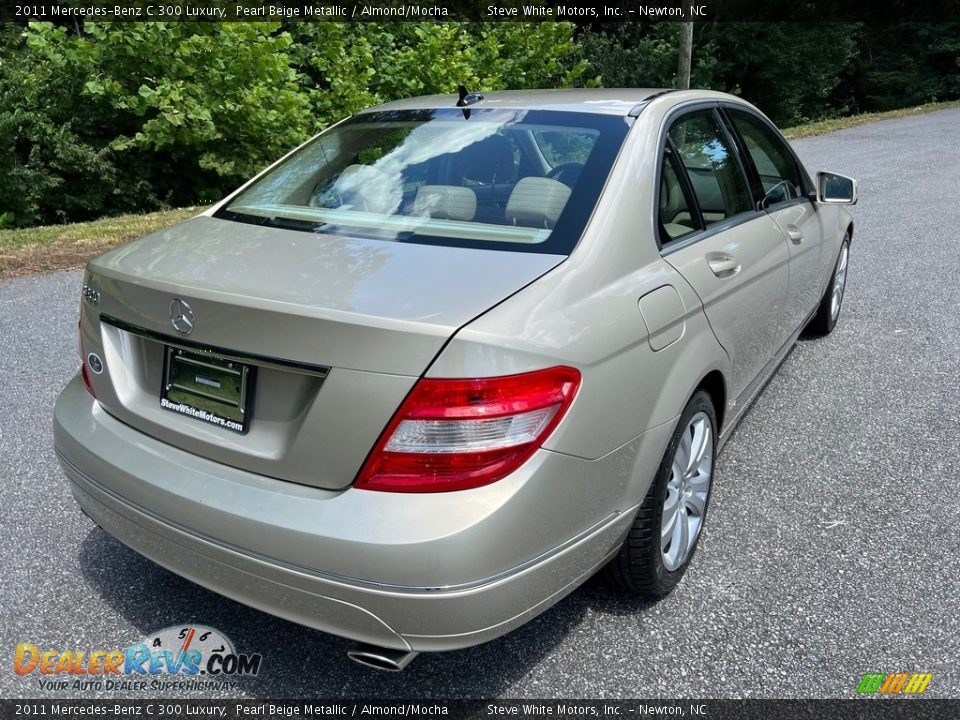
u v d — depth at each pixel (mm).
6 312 5895
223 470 2137
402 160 2881
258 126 13469
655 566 2566
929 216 9328
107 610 2703
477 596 1924
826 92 33719
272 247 2418
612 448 2188
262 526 1983
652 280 2439
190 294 2109
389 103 3508
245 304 2014
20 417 4117
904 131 18828
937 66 37125
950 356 5035
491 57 17094
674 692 2361
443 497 1900
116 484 2289
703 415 2805
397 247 2346
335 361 1922
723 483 3533
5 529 3129
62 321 5691
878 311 5961
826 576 2879
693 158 3029
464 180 2693
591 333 2100
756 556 2998
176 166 14625
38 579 2842
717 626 2625
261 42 13188
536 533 2004
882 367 4875
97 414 2490
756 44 31750
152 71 13094
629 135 2746
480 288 2070
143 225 9086
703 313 2670
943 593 2783
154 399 2330
